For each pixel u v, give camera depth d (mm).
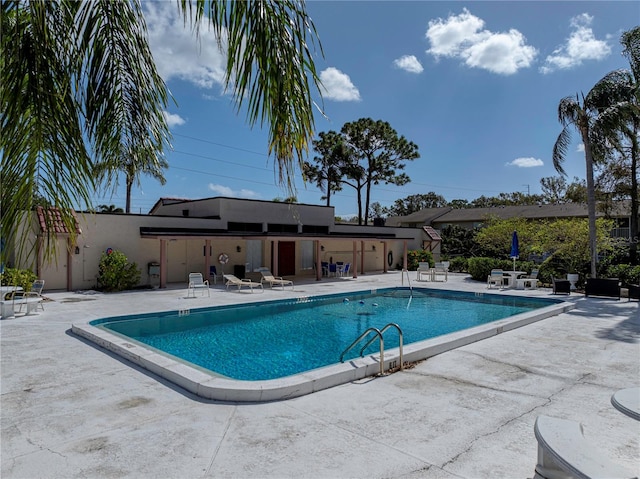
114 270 15641
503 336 8883
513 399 5176
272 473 3424
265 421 4453
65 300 13445
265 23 1886
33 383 5637
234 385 5160
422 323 11938
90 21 2264
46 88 2043
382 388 5555
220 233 18391
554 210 36281
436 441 4020
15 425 4324
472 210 43156
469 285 19859
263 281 19172
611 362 6879
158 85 2533
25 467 3488
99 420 4461
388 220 48844
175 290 16234
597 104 16453
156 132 2539
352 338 10000
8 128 1993
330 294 16031
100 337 7734
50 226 2176
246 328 11055
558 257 19438
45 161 2096
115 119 2422
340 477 3373
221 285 18484
